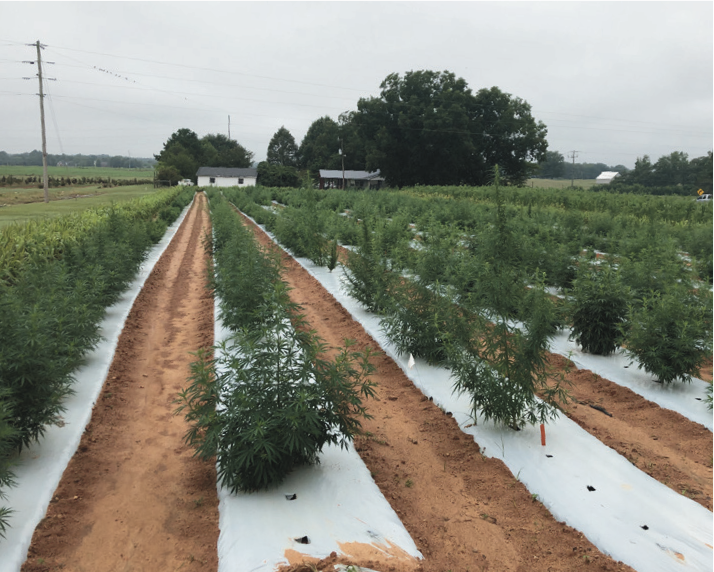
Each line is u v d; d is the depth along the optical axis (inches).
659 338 291.6
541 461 215.6
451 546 169.6
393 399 286.0
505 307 241.1
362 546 162.1
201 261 788.6
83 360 321.4
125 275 494.0
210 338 390.9
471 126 2802.7
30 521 175.8
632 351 308.7
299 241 717.9
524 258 463.5
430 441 239.9
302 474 202.5
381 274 429.1
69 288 372.5
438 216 1036.5
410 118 2736.2
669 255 480.1
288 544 159.6
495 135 2832.2
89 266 437.1
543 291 277.3
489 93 2861.7
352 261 458.0
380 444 236.7
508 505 191.5
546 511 186.9
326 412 191.6
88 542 173.2
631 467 211.2
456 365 247.1
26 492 191.5
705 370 323.9
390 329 361.7
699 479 207.2
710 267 519.8
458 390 283.3
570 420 253.6
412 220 1051.9
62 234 554.3
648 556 160.6
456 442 236.2
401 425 256.2
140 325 437.1
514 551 167.3
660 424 255.8
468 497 197.3
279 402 186.5
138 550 169.5
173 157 4448.8
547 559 163.2
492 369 238.7
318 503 183.2
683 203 1082.7
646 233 647.8
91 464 222.4
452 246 486.9
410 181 2977.4
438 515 186.5
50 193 2253.9
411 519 183.8
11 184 3004.4
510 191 1637.6
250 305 361.7
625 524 176.1
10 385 204.4
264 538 161.9
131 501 197.0
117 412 273.7
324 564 151.4
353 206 1348.4
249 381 191.5
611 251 576.4
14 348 214.8
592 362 335.6
